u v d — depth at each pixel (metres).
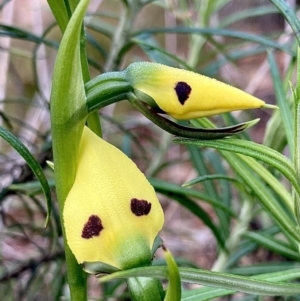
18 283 0.16
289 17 0.08
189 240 0.21
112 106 0.22
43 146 0.14
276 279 0.08
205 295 0.08
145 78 0.06
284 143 0.11
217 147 0.07
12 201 0.18
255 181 0.09
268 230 0.13
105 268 0.06
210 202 0.12
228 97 0.06
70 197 0.07
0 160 0.19
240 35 0.13
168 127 0.07
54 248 0.14
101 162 0.07
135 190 0.07
